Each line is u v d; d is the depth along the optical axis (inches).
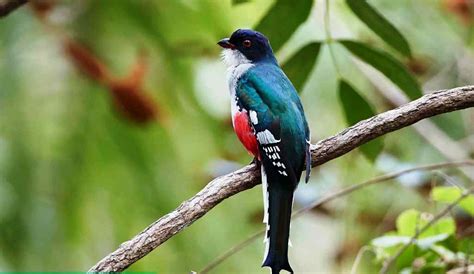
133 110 507.5
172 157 523.8
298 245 573.0
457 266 402.3
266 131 366.0
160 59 527.5
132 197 517.3
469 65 583.8
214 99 548.7
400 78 393.1
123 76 514.6
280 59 527.5
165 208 518.6
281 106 370.3
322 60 557.3
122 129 514.9
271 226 341.4
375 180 398.0
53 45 510.3
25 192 505.4
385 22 388.5
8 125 510.3
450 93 345.4
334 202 541.3
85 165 514.6
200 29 529.0
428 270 401.7
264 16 390.6
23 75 512.1
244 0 403.2
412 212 410.0
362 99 405.1
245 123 375.9
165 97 530.0
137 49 518.6
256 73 386.6
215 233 531.5
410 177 514.9
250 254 534.3
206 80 547.8
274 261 333.4
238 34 410.0
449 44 603.5
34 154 510.6
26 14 514.0
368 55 393.1
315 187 547.8
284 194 347.6
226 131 543.2
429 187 514.0
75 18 514.9
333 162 553.9
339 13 532.7
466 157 540.7
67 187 511.2
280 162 354.3
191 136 533.6
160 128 517.7
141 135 517.3
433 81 585.6
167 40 527.5
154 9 525.7
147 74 523.5
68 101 514.0
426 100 346.0
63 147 513.0
